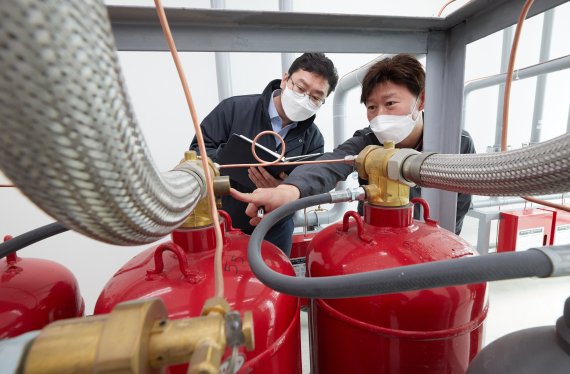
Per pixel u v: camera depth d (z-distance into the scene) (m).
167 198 0.24
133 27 0.45
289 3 1.27
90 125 0.14
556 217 1.34
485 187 0.31
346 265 0.38
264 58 1.47
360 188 0.46
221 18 0.46
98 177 0.16
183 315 0.29
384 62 0.72
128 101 0.17
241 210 0.88
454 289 0.35
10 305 0.34
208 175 0.31
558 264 0.21
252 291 0.33
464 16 0.50
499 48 1.80
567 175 0.24
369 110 0.78
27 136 0.13
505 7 0.45
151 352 0.17
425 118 0.58
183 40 0.47
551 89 1.90
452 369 0.37
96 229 0.20
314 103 0.92
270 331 0.32
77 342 0.16
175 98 1.34
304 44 0.51
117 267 1.37
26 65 0.12
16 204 1.17
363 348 0.37
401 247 0.39
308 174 0.63
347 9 1.55
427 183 0.38
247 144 0.66
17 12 0.11
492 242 1.69
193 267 0.35
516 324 1.03
